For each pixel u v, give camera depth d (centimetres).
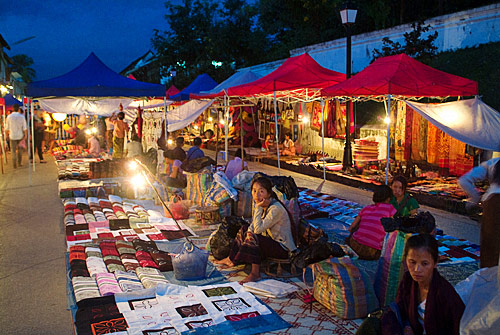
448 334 278
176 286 484
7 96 2261
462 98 1194
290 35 2630
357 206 883
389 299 418
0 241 688
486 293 262
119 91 1063
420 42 1317
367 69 995
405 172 1125
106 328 392
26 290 501
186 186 950
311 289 480
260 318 419
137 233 704
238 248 535
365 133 1416
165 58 3262
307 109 1596
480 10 1283
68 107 1733
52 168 1538
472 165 1038
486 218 431
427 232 424
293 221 527
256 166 1555
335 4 2061
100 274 511
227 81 1457
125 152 1555
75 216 801
